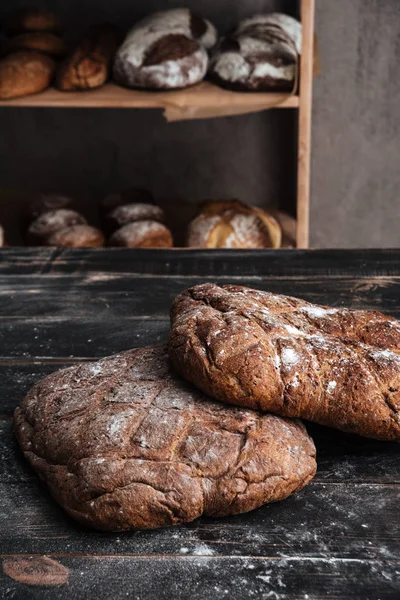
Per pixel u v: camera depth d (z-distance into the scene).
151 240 2.77
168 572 1.28
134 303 2.15
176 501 1.36
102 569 1.29
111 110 2.96
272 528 1.39
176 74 2.65
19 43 2.73
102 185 3.04
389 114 2.99
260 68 2.65
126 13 2.88
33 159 3.01
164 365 1.68
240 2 2.87
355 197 3.09
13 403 1.85
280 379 1.48
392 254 2.29
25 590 1.24
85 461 1.42
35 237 2.81
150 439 1.43
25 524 1.41
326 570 1.28
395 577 1.26
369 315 1.76
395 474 1.55
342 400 1.50
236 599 1.22
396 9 2.88
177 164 3.02
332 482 1.52
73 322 2.10
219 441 1.43
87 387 1.64
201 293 1.77
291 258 2.29
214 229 2.78
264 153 3.00
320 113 3.00
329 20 2.90
